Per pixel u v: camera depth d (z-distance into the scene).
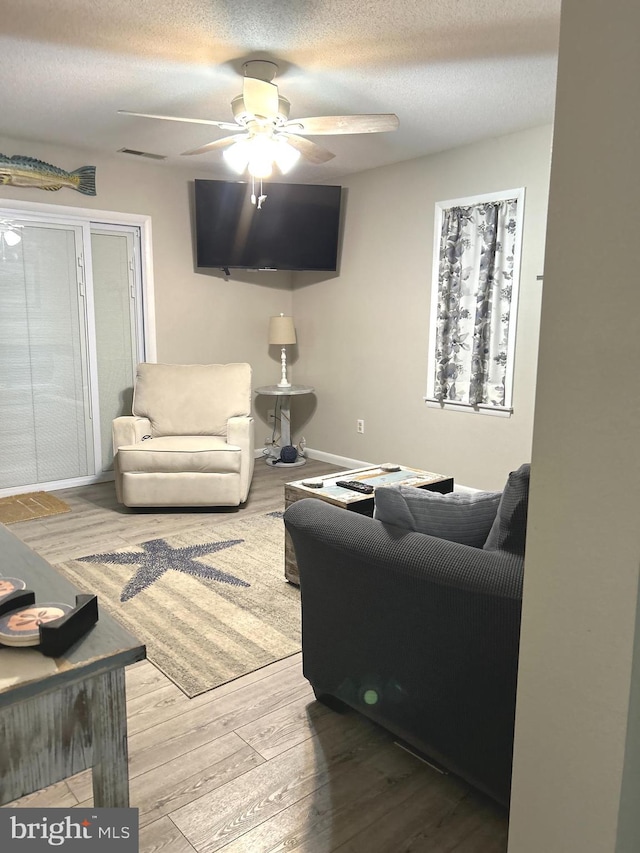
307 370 6.00
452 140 4.24
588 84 0.93
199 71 3.13
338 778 1.84
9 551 1.52
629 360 0.93
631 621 0.98
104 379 5.13
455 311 4.56
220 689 2.29
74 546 3.71
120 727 1.12
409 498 1.84
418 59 2.97
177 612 2.86
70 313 4.86
